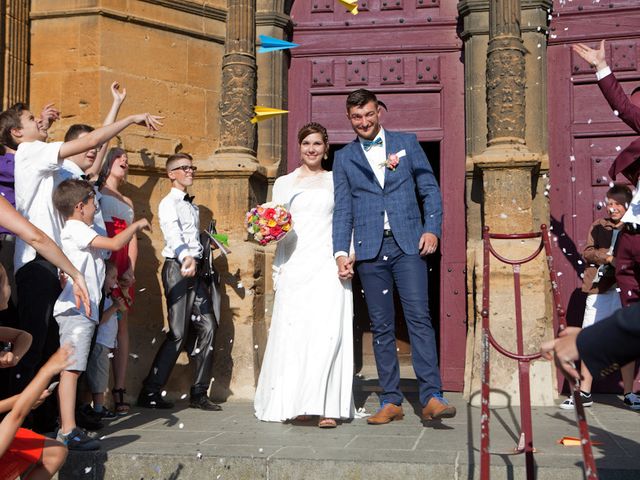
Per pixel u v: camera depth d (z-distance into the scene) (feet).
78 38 19.86
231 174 20.27
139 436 14.33
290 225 15.79
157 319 19.69
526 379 10.83
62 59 19.94
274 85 21.75
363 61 22.04
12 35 19.45
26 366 13.35
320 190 16.48
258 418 16.34
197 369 18.01
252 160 20.71
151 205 19.98
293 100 22.33
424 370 14.92
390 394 15.70
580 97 20.76
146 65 20.29
